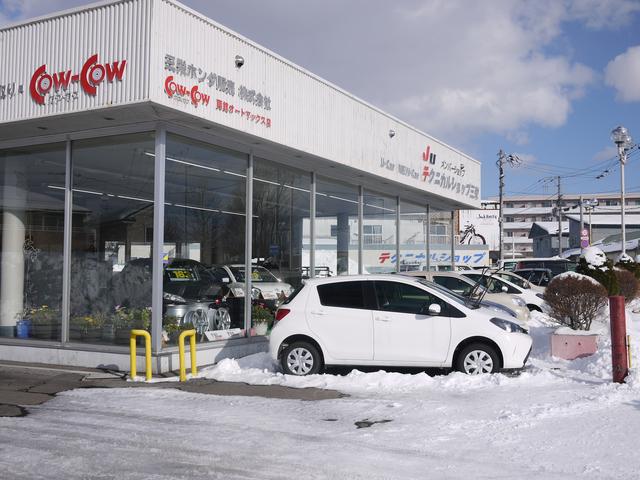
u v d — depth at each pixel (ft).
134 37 32.73
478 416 24.99
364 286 34.30
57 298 39.73
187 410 26.68
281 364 34.53
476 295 51.80
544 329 47.57
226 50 36.99
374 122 53.78
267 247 45.06
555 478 18.08
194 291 38.27
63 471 18.80
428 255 73.41
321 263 51.70
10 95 36.81
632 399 26.86
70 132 39.29
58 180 40.34
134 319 36.42
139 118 35.53
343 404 27.43
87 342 38.29
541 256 258.98
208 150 39.81
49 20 35.68
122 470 18.89
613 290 53.67
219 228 40.57
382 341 33.30
